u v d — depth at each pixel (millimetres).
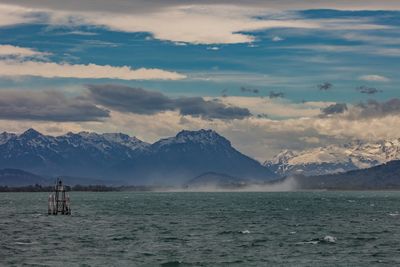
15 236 192750
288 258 147875
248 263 141125
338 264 140125
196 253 155500
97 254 153125
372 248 165000
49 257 148375
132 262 141875
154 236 193125
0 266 136125
